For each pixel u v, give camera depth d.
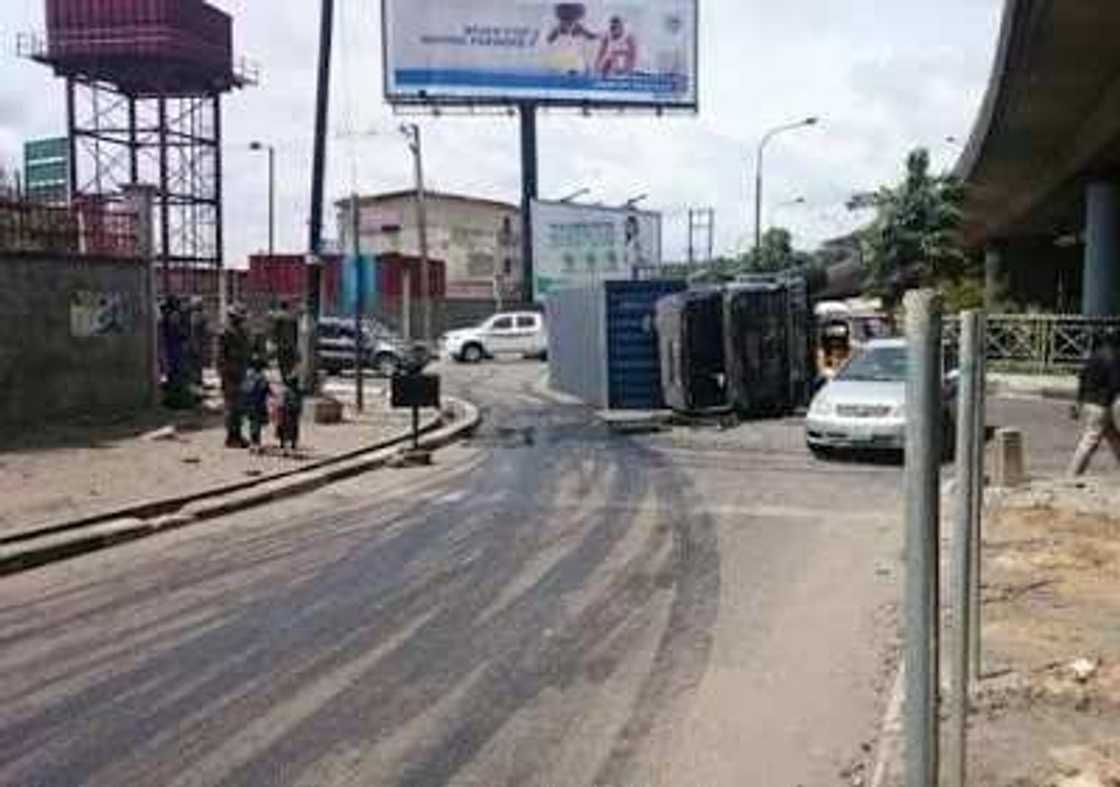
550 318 38.41
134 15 66.12
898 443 19.25
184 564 11.72
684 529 13.41
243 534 13.32
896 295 59.53
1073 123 38.84
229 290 47.66
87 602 10.19
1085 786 5.80
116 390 24.48
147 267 25.44
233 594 10.38
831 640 8.84
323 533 13.32
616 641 8.84
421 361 26.23
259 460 18.42
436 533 13.22
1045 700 7.09
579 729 7.02
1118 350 16.05
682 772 6.38
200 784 6.24
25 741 6.88
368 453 20.03
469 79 64.19
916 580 3.88
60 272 22.88
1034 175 50.69
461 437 23.80
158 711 7.36
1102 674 7.55
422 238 57.22
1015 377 41.44
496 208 118.50
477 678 7.97
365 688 7.77
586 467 18.95
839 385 20.44
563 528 13.48
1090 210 43.84
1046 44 28.67
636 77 65.88
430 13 63.66
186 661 8.39
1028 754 6.24
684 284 30.00
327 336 43.50
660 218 72.62
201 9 68.12
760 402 27.11
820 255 79.12
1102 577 10.20
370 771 6.41
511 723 7.12
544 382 40.72
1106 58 29.88
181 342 26.05
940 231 59.53
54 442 19.89
